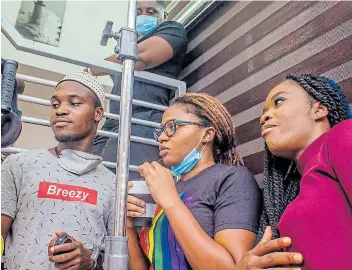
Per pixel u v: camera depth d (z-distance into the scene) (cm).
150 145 196
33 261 121
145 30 224
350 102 129
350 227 78
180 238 99
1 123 91
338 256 75
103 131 185
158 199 105
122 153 97
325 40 144
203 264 95
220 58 200
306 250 78
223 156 138
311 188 85
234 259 95
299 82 105
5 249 128
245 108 175
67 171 141
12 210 129
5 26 175
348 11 137
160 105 204
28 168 137
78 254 117
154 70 215
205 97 135
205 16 219
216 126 132
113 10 354
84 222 132
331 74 138
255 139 166
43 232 126
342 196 81
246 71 180
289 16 163
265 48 172
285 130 100
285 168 111
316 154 92
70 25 347
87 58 191
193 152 126
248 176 117
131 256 121
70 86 152
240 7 194
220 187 114
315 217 80
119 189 95
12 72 99
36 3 337
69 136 146
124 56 105
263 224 103
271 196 108
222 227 103
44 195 131
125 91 102
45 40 331
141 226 115
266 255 79
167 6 253
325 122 101
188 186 121
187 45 227
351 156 80
